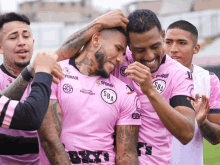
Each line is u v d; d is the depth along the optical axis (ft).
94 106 6.57
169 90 7.34
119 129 6.83
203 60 54.85
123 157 6.67
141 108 7.46
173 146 8.99
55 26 67.41
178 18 58.70
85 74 6.91
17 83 6.64
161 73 7.48
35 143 8.47
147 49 6.68
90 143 6.42
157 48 6.73
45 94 5.87
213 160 18.25
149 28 6.56
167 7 77.82
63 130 6.49
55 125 6.30
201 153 9.62
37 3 95.86
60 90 6.54
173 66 7.57
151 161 7.32
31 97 5.78
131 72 6.20
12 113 5.69
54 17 97.30
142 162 7.28
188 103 6.97
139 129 7.43
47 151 6.22
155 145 7.34
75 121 6.46
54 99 6.41
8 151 8.31
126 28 6.95
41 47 64.75
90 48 6.89
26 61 8.81
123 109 6.86
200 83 10.02
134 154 6.77
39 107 5.71
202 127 9.30
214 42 56.39
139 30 6.57
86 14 101.04
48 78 6.04
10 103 5.77
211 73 10.37
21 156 8.60
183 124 6.40
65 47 7.16
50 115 6.27
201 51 56.24
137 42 6.67
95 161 6.40
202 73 10.18
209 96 10.10
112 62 6.79
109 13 6.83
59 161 6.14
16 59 8.71
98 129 6.52
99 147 6.48
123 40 6.81
